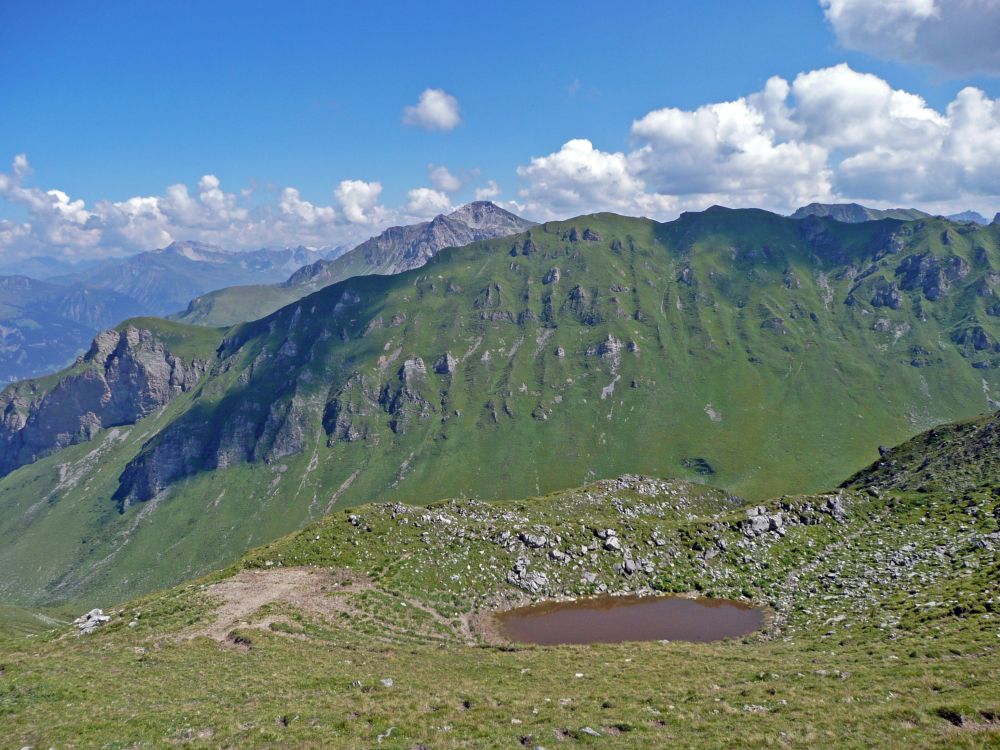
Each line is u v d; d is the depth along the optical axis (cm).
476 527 10494
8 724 3897
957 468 12244
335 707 4056
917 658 4550
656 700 3956
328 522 10256
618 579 9506
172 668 5197
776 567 9625
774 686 4072
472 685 4688
